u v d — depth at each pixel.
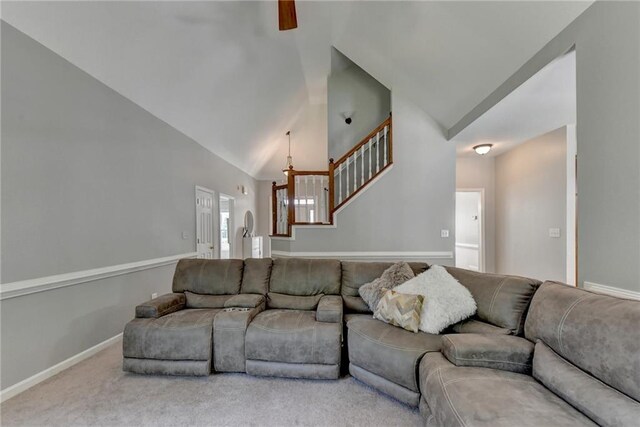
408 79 3.81
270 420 1.69
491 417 1.11
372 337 1.98
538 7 2.01
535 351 1.49
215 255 5.24
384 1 2.94
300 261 2.84
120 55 2.60
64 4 2.04
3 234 1.92
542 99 2.79
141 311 2.32
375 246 4.14
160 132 3.59
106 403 1.86
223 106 4.30
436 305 2.04
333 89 5.15
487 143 4.29
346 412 1.76
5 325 1.93
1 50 1.91
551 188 3.94
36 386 2.06
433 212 4.16
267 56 4.01
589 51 1.80
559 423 1.07
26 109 2.05
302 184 5.06
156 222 3.51
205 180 4.88
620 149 1.60
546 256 4.04
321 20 3.63
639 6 1.49
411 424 1.65
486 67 2.79
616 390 1.10
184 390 2.00
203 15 2.79
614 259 1.64
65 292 2.34
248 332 2.16
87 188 2.54
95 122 2.62
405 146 4.18
